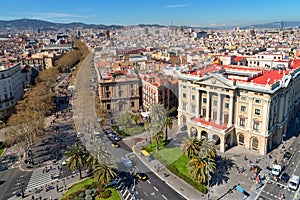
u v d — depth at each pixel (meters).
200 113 72.94
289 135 86.12
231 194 56.06
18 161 73.62
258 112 71.38
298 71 93.06
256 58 128.75
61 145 76.69
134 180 47.66
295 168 66.88
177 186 54.25
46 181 62.78
